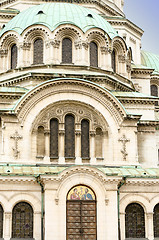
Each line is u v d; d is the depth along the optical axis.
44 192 55.03
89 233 54.75
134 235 57.47
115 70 75.50
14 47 73.88
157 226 58.66
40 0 86.56
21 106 61.56
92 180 55.69
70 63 71.50
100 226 54.91
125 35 88.50
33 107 62.34
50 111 63.50
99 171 55.53
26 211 55.88
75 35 71.75
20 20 75.38
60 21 73.06
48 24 71.94
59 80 62.72
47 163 62.06
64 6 77.44
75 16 74.75
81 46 71.44
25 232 55.28
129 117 63.69
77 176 55.47
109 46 73.38
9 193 55.44
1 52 74.06
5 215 54.72
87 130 64.69
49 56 70.62
